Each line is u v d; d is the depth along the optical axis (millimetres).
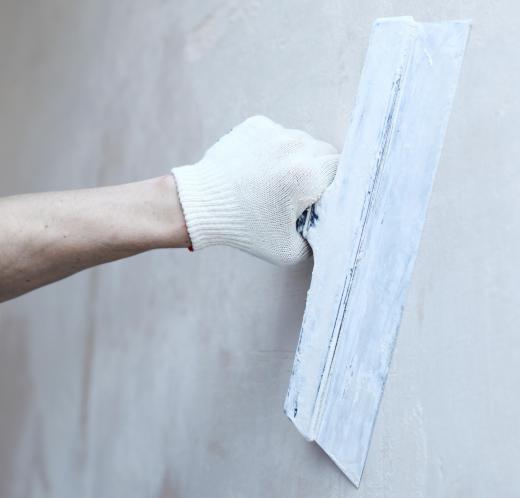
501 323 914
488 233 934
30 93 2201
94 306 1882
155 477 1627
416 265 1022
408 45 1020
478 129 952
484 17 956
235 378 1402
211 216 1118
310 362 1115
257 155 1106
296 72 1309
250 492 1344
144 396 1682
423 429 1006
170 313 1610
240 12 1453
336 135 1215
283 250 1124
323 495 1177
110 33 1879
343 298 1067
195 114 1580
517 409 893
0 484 2250
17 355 2186
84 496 1893
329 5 1235
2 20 2328
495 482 914
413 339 1022
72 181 2010
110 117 1867
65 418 1981
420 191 990
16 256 1193
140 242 1169
